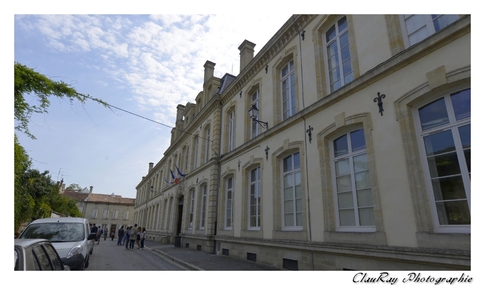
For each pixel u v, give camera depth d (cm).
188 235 1928
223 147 1659
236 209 1375
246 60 1662
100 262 1215
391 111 664
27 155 698
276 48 1245
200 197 1881
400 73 656
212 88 2059
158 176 3722
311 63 1000
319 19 991
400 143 632
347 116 783
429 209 568
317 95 938
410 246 573
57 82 645
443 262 507
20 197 1338
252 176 1340
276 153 1110
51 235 848
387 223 628
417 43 610
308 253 855
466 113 546
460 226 521
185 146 2541
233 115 1677
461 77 535
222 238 1449
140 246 2091
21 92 605
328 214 801
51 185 2903
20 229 1512
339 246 726
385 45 718
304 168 931
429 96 602
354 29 827
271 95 1248
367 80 728
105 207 6150
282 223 1051
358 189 748
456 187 539
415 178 588
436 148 585
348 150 799
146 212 4047
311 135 921
